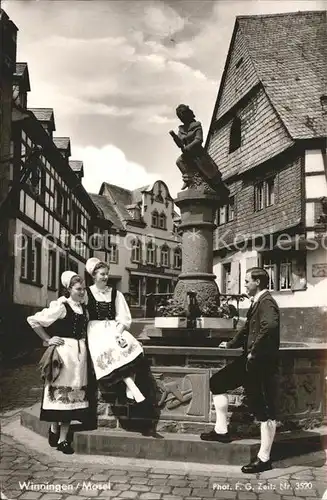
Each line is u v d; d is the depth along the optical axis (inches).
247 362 175.6
